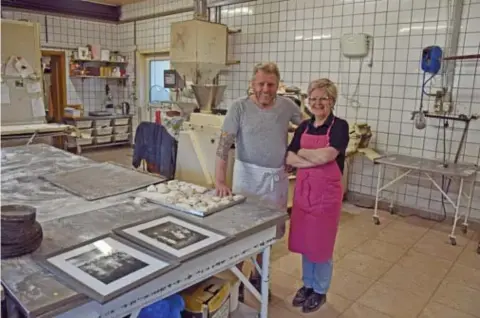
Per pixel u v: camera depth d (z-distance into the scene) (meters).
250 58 5.58
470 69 3.85
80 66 7.37
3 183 2.41
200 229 1.71
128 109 7.96
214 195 2.16
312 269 2.51
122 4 7.52
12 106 5.40
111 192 2.25
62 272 1.31
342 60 4.68
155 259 1.43
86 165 2.93
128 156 7.18
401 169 4.37
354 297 2.68
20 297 1.15
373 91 4.50
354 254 3.33
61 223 1.76
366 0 4.41
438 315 2.49
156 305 1.61
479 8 3.73
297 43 5.06
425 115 4.13
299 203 2.37
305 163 2.28
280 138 2.40
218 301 1.83
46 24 6.92
